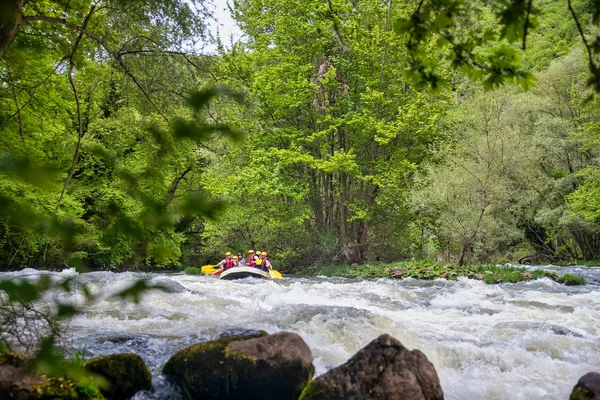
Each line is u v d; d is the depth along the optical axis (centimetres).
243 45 2061
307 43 2364
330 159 2252
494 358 661
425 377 444
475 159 2142
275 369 458
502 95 2472
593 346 724
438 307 1069
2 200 92
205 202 96
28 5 370
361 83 2461
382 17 2236
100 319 762
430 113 2344
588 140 2689
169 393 466
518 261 3256
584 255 3166
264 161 2283
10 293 90
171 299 984
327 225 2584
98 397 369
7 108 333
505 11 189
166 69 549
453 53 231
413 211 2228
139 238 96
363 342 698
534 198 2867
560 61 3164
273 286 1430
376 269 2169
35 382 349
